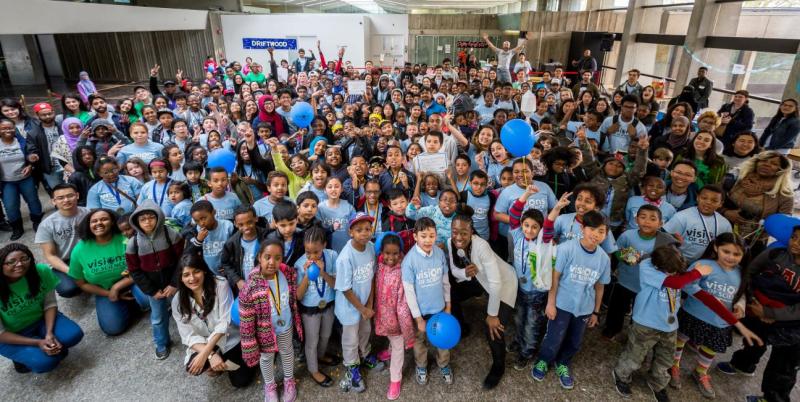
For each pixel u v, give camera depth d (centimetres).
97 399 288
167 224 318
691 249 315
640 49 1315
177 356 329
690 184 368
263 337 260
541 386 302
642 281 273
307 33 1841
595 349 340
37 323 310
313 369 296
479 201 366
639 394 294
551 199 362
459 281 314
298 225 310
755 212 346
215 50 1881
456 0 2005
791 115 561
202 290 277
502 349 296
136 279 304
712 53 991
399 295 277
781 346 262
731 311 276
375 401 288
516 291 299
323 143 459
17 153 494
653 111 662
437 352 316
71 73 2103
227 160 378
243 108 728
